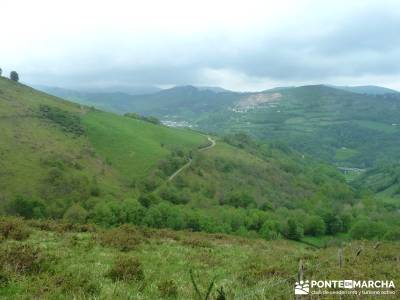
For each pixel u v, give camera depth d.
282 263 18.06
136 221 81.25
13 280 11.45
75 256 16.06
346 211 128.00
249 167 179.50
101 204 83.12
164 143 188.12
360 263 16.94
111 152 157.62
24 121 152.75
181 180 144.50
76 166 130.38
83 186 113.25
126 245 19.08
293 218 93.88
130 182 135.25
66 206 99.38
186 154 174.00
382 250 21.42
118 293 11.50
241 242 26.45
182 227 83.94
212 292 12.17
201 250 20.89
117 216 79.06
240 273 15.38
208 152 191.00
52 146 139.38
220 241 25.53
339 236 100.56
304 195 164.50
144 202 106.94
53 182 111.94
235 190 145.75
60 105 193.12
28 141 135.50
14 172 112.44
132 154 158.50
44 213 90.50
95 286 11.75
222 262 17.97
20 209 90.75
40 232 20.44
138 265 14.37
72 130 162.12
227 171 168.88
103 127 175.62
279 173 184.25
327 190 167.50
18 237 18.20
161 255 18.22
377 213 125.38
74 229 22.67
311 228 98.25
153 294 11.88
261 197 146.62
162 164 151.88
